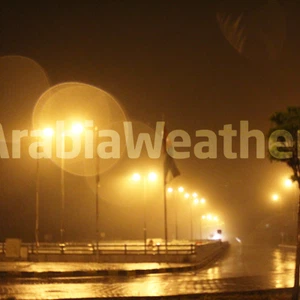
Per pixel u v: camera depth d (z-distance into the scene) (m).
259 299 39.75
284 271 76.31
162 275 69.50
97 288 52.72
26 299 43.06
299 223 35.78
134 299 42.41
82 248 93.06
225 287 52.97
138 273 70.06
